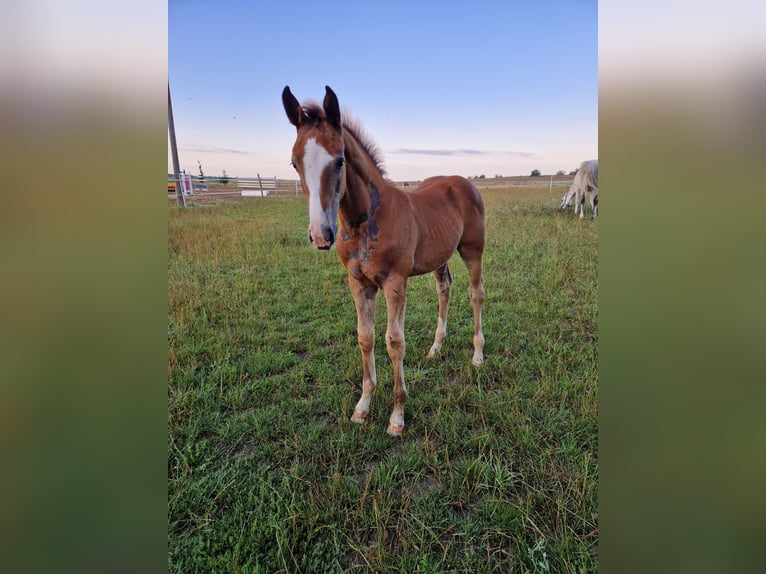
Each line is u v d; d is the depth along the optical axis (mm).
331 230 1932
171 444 2225
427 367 3158
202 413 2557
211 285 4797
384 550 1652
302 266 5660
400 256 2367
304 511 1858
